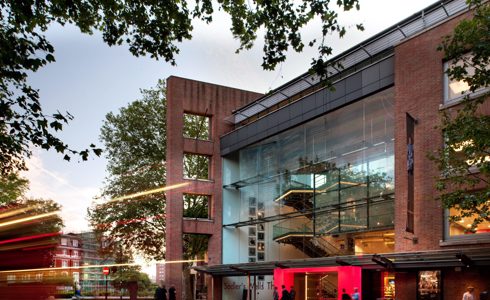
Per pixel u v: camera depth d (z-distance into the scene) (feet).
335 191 94.43
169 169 123.34
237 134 124.98
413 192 71.20
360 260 76.07
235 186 125.29
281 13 40.68
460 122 47.21
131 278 182.19
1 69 38.50
